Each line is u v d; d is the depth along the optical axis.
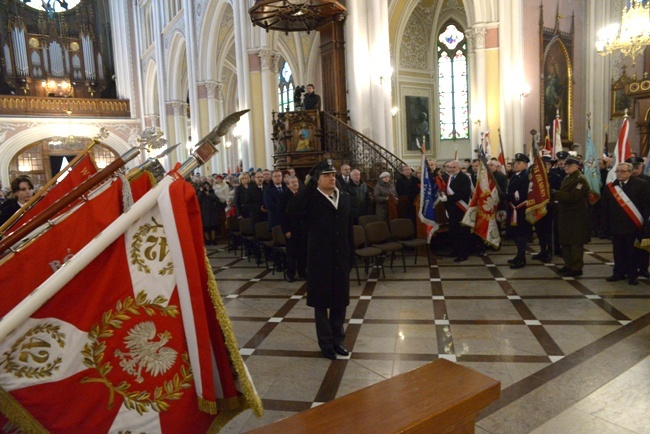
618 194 5.76
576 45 16.34
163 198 1.39
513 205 7.02
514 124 13.49
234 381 1.52
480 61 13.65
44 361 1.25
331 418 1.58
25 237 1.43
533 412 3.01
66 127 23.78
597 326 4.46
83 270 1.31
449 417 1.62
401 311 5.21
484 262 7.48
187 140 23.52
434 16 18.89
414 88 18.88
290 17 10.08
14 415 1.22
